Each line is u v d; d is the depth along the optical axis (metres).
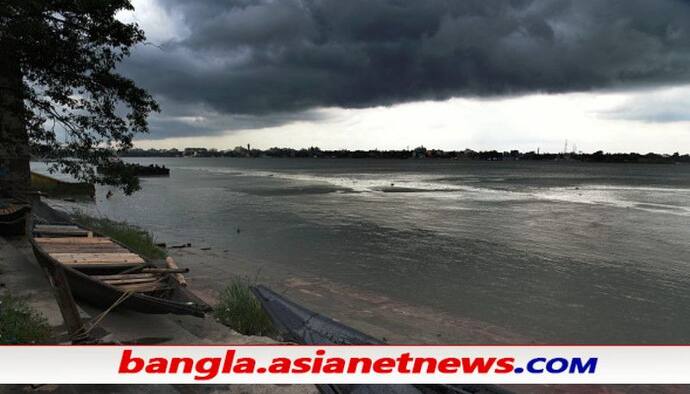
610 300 11.38
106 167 15.94
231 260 14.72
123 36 13.88
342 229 22.22
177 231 21.25
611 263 15.39
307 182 67.38
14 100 13.49
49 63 12.99
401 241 19.12
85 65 13.77
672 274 13.99
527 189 53.62
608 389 6.68
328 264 14.80
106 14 13.34
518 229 22.59
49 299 7.78
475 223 24.58
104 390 4.83
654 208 32.66
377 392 5.16
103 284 6.93
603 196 43.91
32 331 5.91
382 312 9.85
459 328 9.00
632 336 9.05
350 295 11.11
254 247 17.48
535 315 10.20
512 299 11.38
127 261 8.70
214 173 105.69
